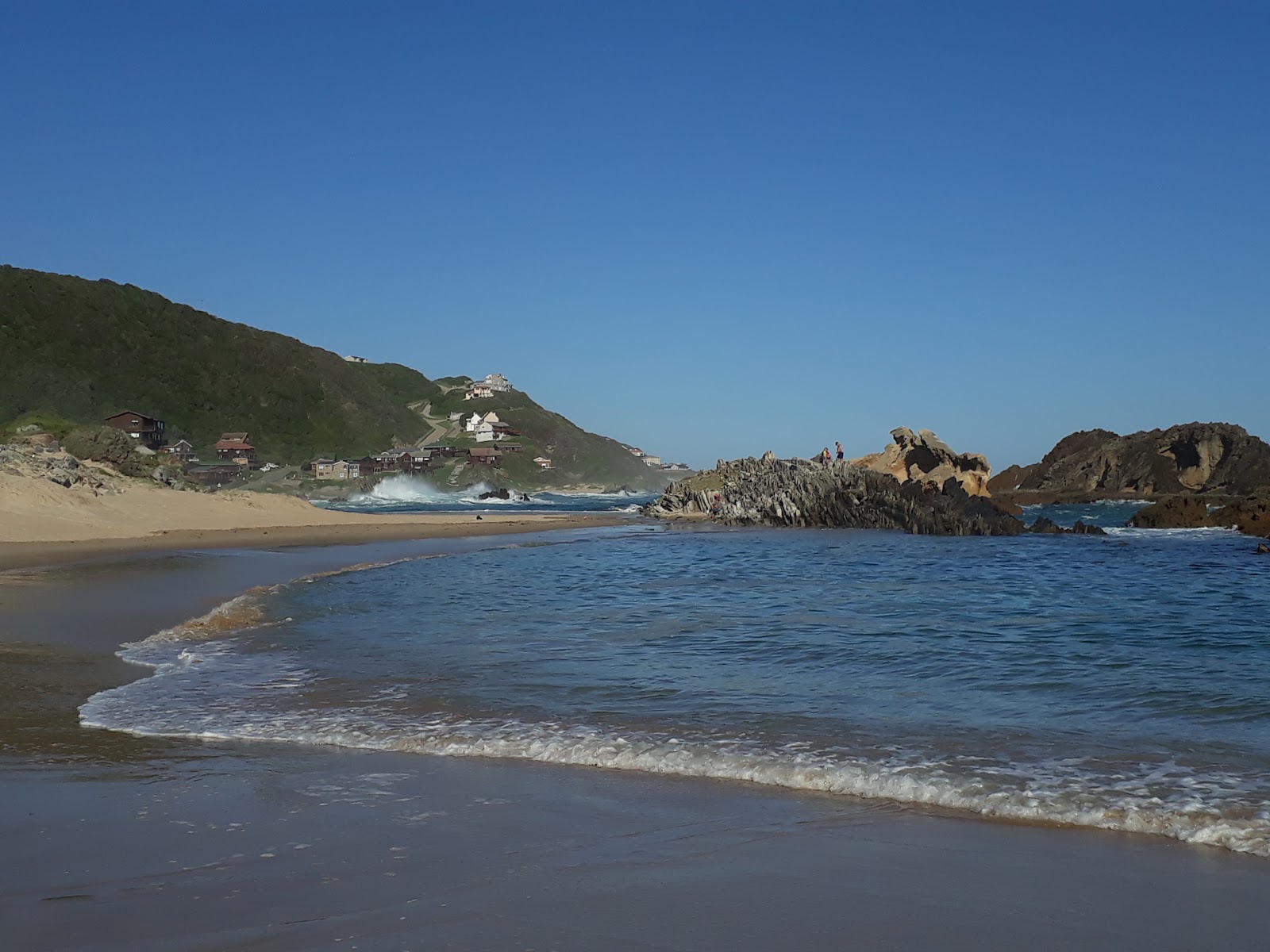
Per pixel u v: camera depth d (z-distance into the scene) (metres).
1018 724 10.92
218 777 8.69
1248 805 7.84
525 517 72.56
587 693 12.63
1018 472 130.62
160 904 5.68
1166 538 51.06
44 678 13.29
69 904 5.68
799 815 7.67
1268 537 51.56
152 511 48.69
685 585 27.41
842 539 50.59
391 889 5.95
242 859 6.49
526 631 18.11
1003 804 7.89
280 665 14.55
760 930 5.38
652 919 5.52
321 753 9.64
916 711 11.60
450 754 9.62
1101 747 9.87
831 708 11.77
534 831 7.18
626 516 76.75
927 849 6.84
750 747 9.81
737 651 15.94
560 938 5.24
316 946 5.10
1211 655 15.80
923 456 80.75
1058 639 17.53
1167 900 5.91
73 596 22.03
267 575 28.22
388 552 38.81
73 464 52.00
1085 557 39.31
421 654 15.54
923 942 5.25
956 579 29.83
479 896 5.85
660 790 8.36
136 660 14.78
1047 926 5.48
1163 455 111.75
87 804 7.76
